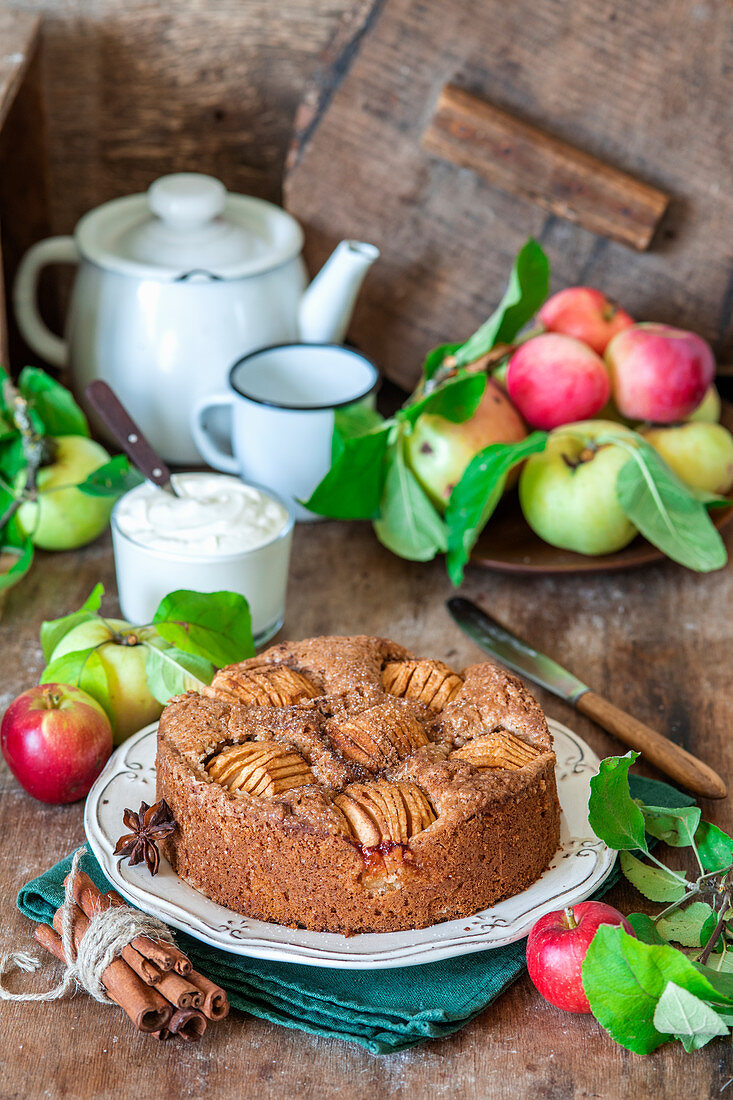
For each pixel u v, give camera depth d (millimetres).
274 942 1003
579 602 1260
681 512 1229
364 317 1427
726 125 1358
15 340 1436
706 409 1330
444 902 1012
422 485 1253
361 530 1326
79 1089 990
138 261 1312
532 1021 1016
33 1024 1012
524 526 1298
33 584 1257
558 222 1390
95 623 1142
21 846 1085
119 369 1316
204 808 1016
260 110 1453
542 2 1348
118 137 1458
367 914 1006
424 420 1245
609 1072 998
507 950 1034
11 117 1403
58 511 1257
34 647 1204
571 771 1091
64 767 1087
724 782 1126
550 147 1356
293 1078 995
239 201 1395
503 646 1202
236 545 1172
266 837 1004
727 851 1056
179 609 1118
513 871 1023
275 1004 1014
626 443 1239
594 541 1246
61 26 1413
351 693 1065
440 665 1083
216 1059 1001
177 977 1000
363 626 1231
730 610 1257
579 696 1159
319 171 1397
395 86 1375
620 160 1375
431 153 1382
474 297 1413
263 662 1085
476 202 1392
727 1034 993
